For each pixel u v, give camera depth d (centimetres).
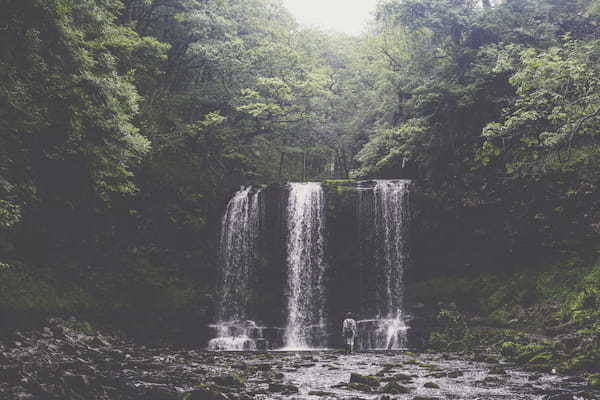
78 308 2034
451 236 2459
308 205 2684
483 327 2022
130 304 2297
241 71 3086
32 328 1622
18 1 1264
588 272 1898
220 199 2816
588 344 1406
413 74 2752
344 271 2609
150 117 2619
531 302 2008
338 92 3938
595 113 1605
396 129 2820
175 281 2542
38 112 1455
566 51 1830
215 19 2841
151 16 2911
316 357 1727
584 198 2067
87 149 1700
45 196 1962
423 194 2534
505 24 2359
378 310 2522
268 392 947
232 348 2247
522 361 1464
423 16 2531
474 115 2441
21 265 1956
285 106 3309
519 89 1739
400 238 2550
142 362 1328
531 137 1867
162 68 2953
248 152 3341
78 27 1603
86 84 1519
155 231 2600
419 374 1231
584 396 884
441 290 2375
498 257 2295
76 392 802
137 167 2428
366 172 3106
